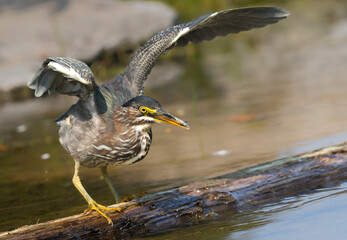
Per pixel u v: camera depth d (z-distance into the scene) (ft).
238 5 96.73
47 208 30.99
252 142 39.37
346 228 22.85
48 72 25.88
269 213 26.30
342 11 101.76
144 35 77.66
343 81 55.93
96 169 38.50
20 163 41.52
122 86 29.73
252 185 29.25
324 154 31.48
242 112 48.85
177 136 44.47
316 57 70.49
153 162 38.01
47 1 78.43
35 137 49.11
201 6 93.81
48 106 62.49
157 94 60.75
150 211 27.07
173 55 85.66
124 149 27.71
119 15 78.18
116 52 75.61
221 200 28.07
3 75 67.56
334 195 27.58
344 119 41.83
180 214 27.20
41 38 73.46
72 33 74.95
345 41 78.18
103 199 31.71
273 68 68.18
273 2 110.22
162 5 82.99
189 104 54.44
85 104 27.48
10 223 28.71
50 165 40.34
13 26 74.74
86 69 25.59
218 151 38.37
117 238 25.84
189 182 32.32
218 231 24.80
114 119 27.61
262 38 90.79
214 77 67.21
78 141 27.86
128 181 34.58
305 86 56.03
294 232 23.21
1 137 50.03
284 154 35.29
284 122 43.62
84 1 79.77
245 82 62.39
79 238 25.57
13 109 62.54
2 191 35.24
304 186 29.55
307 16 100.94
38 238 24.86
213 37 33.24
